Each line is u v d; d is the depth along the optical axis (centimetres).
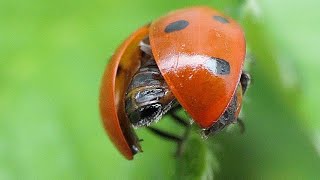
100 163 5
